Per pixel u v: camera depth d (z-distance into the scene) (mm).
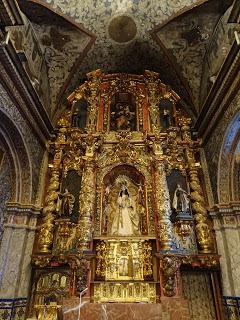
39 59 9562
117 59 10852
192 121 10672
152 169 9102
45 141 9828
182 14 8812
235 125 7559
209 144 9219
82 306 6824
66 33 9547
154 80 11102
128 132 9930
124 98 11328
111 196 9352
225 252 7832
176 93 11180
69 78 10617
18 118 7598
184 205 8500
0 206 9055
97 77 11047
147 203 8680
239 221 7977
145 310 6723
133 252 8039
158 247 7805
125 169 9617
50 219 8312
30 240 8094
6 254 7586
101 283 7566
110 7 9188
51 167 9391
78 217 8383
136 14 9359
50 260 7621
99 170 9297
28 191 8359
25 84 7543
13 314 6941
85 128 10023
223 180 8375
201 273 7941
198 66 10109
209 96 8445
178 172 9328
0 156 9469
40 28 9086
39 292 7641
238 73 6879
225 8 8281
